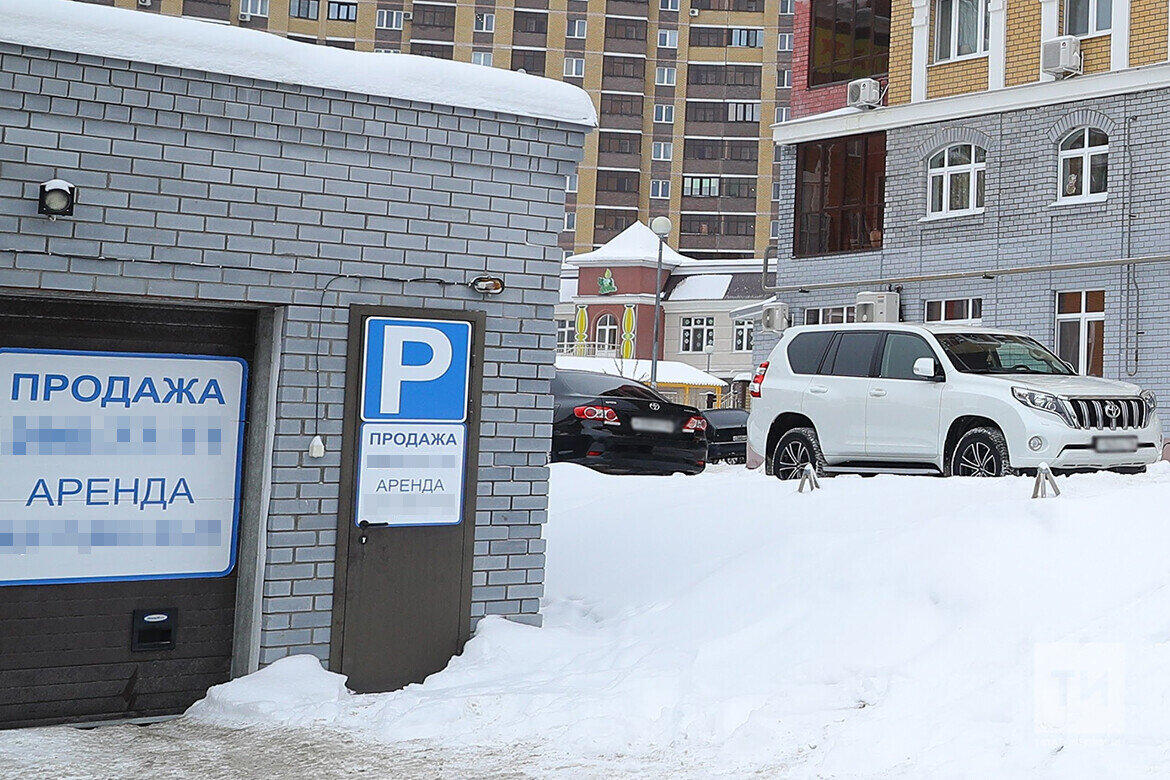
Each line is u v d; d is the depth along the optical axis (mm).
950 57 26672
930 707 5555
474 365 7645
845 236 28203
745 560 8078
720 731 5688
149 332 7156
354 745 6012
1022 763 4750
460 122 7590
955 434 13086
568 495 12055
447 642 7551
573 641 7625
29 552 6836
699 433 16234
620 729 5844
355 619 7301
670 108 87875
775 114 87062
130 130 6703
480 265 7684
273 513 7109
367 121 7316
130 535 7090
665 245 69938
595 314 68312
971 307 25766
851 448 13977
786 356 15008
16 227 6449
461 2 85375
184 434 7250
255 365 7414
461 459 7625
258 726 6449
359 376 7324
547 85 7836
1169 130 22609
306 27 84625
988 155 25438
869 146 27812
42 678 6859
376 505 7375
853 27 28922
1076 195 24203
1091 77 23703
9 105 6430
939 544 7238
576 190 86500
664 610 7836
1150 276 22734
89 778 5547
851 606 6938
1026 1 25094
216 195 6926
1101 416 12391
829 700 5902
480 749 5793
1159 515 6898
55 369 6902
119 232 6680
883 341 14062
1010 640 6094
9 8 6375
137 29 6668
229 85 6934
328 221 7242
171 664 7203
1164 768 4520
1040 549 6871
